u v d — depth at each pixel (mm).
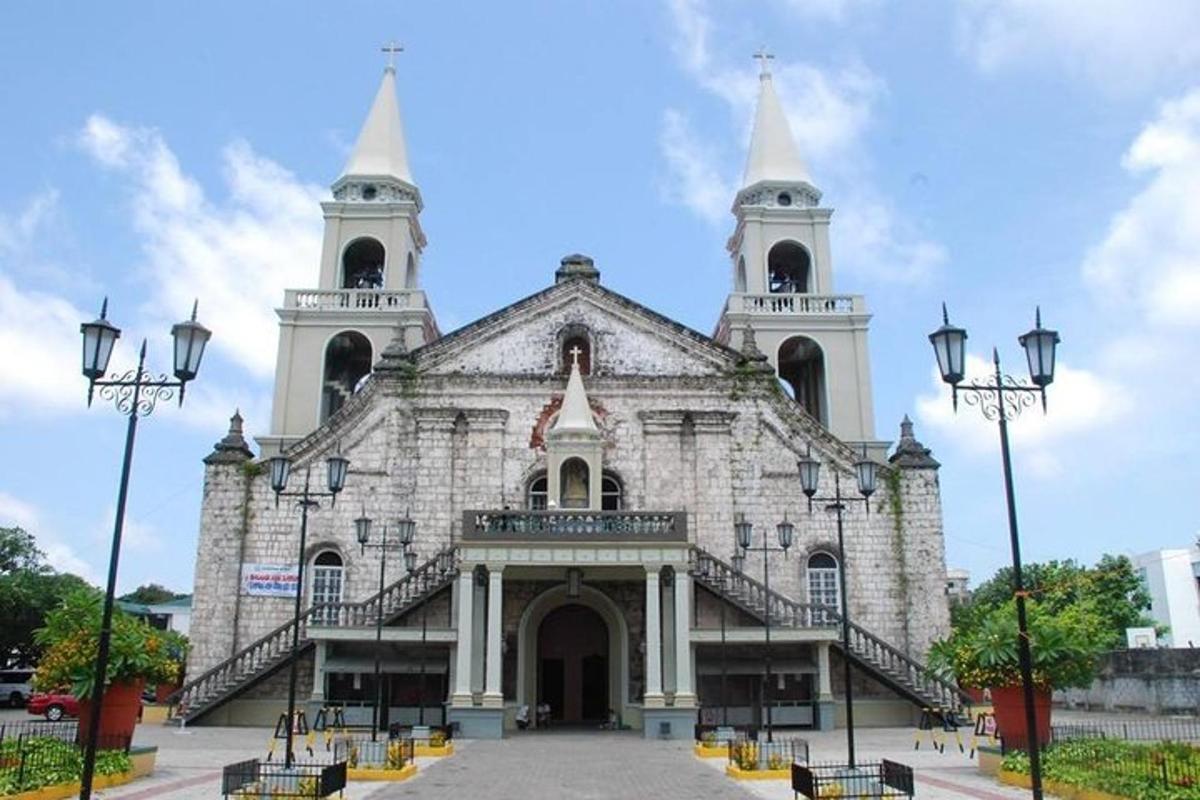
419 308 44219
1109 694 44844
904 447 39062
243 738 29031
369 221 46875
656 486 38250
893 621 37219
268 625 36500
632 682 34719
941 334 16062
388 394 38812
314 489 37750
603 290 40375
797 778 15430
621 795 17500
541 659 36250
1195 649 41375
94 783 17688
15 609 55844
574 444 35281
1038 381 15773
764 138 50312
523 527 31938
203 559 36969
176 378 15672
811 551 37938
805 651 34469
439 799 16984
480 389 39031
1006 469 15562
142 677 20688
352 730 30656
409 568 35094
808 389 47844
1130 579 66875
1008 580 74812
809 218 48219
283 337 43719
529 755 24969
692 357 39906
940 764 22453
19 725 32688
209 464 37812
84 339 15250
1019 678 20219
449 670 33312
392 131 49875
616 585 35469
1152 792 14875
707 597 34719
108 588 14336
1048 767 17828
